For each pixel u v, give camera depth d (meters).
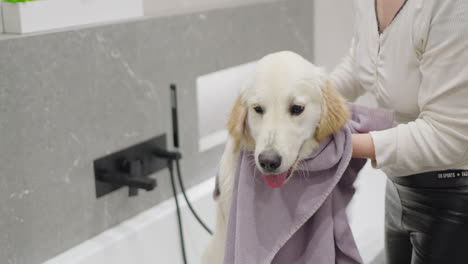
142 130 1.81
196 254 1.98
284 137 0.95
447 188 1.15
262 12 2.24
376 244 2.10
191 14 1.90
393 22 1.11
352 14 2.47
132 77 1.73
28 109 1.43
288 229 1.01
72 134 1.57
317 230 1.02
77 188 1.62
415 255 1.26
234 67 2.23
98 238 1.70
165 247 1.86
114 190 1.75
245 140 1.04
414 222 1.24
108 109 1.67
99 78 1.62
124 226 1.77
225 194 1.12
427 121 1.07
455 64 1.01
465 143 1.04
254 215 1.02
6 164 1.40
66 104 1.54
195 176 2.07
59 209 1.57
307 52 2.59
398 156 1.05
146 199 1.87
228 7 2.06
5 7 1.43
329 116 0.99
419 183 1.18
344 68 1.34
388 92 1.17
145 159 1.84
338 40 2.55
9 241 1.45
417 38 1.07
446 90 1.02
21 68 1.40
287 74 0.97
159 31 1.80
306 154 1.02
